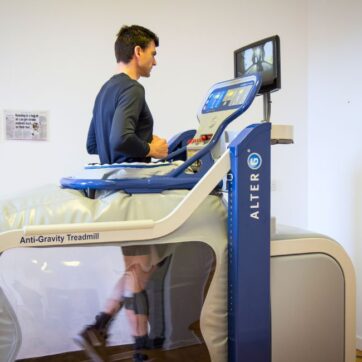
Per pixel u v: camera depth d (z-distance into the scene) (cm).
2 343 102
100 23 235
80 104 234
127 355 114
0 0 221
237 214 111
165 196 117
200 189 111
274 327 120
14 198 115
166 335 116
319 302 124
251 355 114
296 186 268
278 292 120
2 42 222
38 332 106
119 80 145
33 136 229
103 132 152
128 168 123
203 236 114
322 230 256
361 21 222
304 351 123
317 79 257
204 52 251
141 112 145
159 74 244
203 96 251
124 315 113
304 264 123
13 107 225
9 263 102
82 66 233
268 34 260
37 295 105
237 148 110
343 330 127
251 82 133
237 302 112
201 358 117
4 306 102
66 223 107
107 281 110
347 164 234
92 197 121
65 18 230
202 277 116
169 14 245
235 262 112
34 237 100
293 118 265
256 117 259
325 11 249
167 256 113
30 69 227
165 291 115
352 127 230
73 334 109
